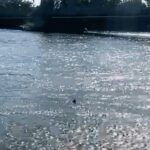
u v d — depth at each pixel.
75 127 24.48
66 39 99.62
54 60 56.94
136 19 158.25
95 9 165.50
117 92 35.31
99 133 23.39
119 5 167.12
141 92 35.47
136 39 104.25
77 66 51.44
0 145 21.19
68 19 151.12
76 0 165.00
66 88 36.53
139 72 47.16
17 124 24.80
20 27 152.38
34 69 47.59
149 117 27.06
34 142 21.69
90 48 77.25
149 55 65.69
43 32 134.25
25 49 71.69
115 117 26.98
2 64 51.06
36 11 155.50
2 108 28.70
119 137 22.69
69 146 21.19
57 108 29.09
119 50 73.81
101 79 41.78
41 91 34.91
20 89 35.53
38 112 27.81
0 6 168.00
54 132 23.41
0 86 36.66
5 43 83.19
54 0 159.12
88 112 28.16
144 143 21.80
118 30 156.25
